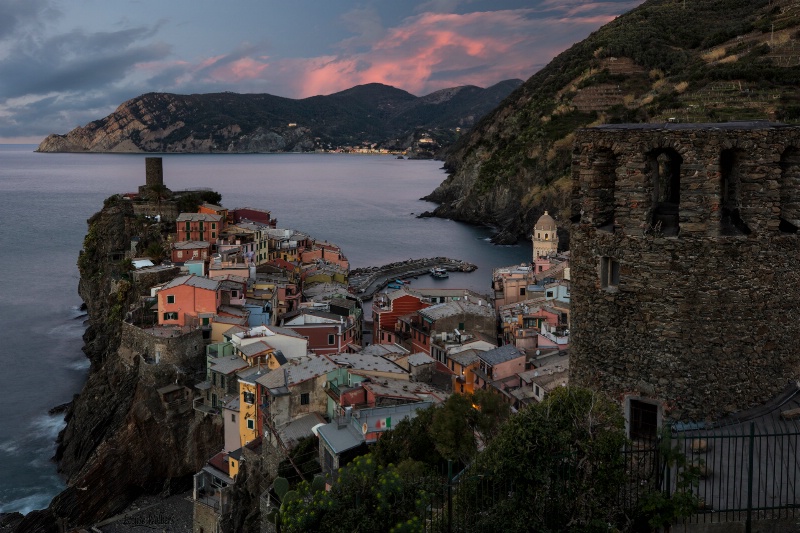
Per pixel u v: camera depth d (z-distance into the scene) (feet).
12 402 446.60
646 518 81.92
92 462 357.41
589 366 94.17
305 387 288.92
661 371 87.81
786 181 86.79
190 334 394.32
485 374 352.69
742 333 86.28
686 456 82.99
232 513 271.08
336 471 229.25
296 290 540.11
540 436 89.10
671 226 89.51
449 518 88.79
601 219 92.32
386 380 299.38
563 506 86.99
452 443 200.85
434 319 442.50
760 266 85.61
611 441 84.64
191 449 364.79
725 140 83.66
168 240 595.06
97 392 405.80
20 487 358.23
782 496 79.36
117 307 485.56
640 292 88.28
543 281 558.15
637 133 86.84
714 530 77.82
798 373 89.66
